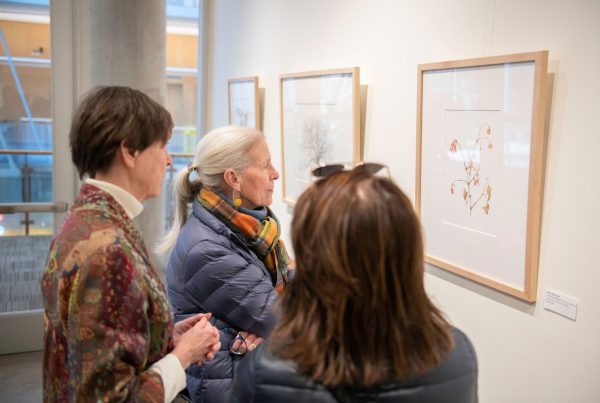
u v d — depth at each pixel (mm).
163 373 1090
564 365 1451
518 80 1484
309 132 2623
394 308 809
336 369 790
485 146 1616
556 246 1455
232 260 1550
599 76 1308
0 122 3656
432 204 1874
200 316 1412
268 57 3193
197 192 1753
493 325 1690
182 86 4762
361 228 790
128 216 1117
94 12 3207
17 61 3625
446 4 1780
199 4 4266
